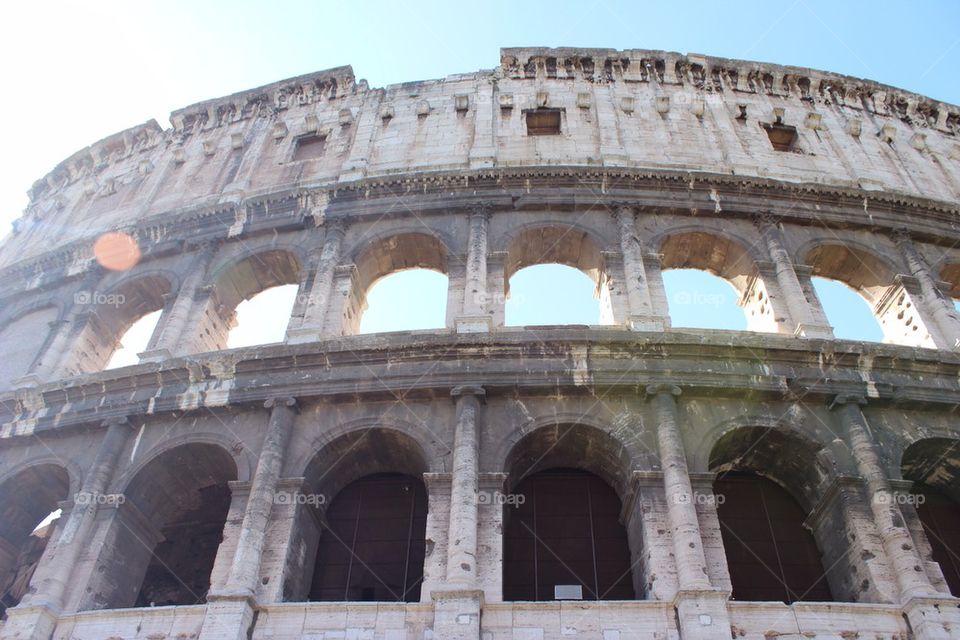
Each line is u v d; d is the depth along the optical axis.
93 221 47.03
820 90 48.78
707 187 38.88
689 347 29.66
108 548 27.98
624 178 38.78
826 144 44.94
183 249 40.06
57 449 31.28
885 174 43.75
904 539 25.05
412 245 38.09
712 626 22.36
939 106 49.56
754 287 36.22
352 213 38.50
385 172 41.41
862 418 28.52
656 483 26.53
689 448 27.72
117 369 31.97
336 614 23.92
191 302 36.88
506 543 28.42
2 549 32.41
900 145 46.50
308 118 46.72
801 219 38.31
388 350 30.11
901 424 29.06
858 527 25.94
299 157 45.28
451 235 37.06
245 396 30.00
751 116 45.91
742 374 29.25
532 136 43.19
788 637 22.73
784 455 29.20
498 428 28.31
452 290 34.56
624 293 34.12
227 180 44.75
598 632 22.89
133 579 28.91
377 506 30.06
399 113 45.91
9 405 32.84
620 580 27.31
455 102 45.41
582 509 29.31
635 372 29.09
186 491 31.48
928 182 44.16
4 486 31.17
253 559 25.34
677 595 23.16
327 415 29.45
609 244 36.38
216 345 37.72
